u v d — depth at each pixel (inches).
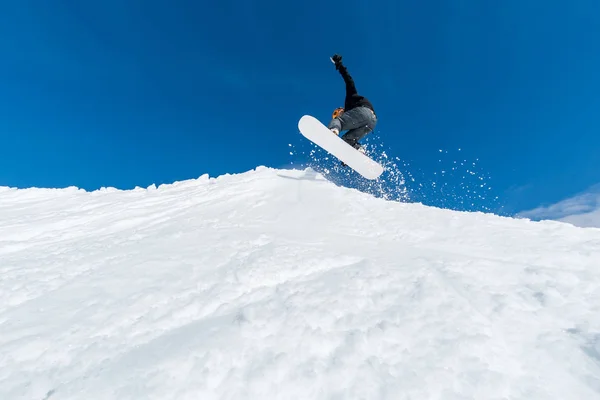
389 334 66.5
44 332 70.2
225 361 60.2
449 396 54.6
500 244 113.0
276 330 67.7
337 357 61.3
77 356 63.6
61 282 93.3
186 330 69.7
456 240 118.3
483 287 83.4
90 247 120.5
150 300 80.1
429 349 63.3
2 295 87.5
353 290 80.9
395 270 90.4
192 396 53.8
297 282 87.3
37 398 55.2
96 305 79.2
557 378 58.1
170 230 132.2
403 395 54.3
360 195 178.4
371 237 125.6
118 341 67.6
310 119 212.8
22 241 140.8
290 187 190.9
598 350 62.3
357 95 226.1
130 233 134.3
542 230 125.5
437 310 73.5
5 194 260.7
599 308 74.9
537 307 76.0
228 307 77.6
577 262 98.9
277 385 56.0
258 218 146.3
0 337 69.3
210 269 95.0
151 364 59.5
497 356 62.1
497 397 54.6
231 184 200.1
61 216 176.2
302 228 133.3
